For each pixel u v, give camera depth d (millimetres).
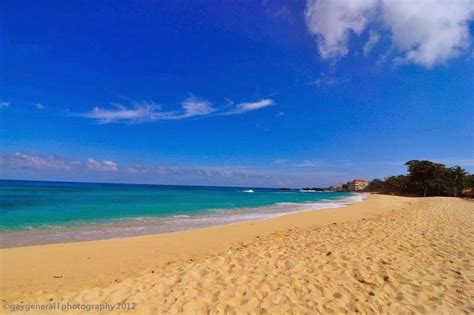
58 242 9773
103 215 17625
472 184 66750
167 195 46031
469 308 4227
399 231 10500
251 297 4602
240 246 8594
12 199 27734
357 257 6754
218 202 33031
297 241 8844
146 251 8250
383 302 4426
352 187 140750
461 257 6785
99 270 6477
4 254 7574
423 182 69500
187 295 4672
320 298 4574
